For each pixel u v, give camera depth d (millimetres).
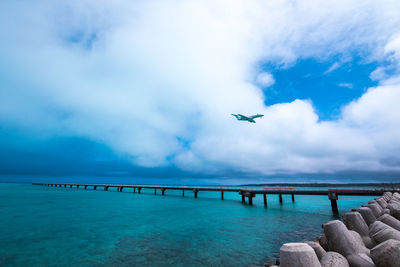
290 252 3018
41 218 19750
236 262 8703
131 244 11336
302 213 22406
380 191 19422
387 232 4582
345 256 4398
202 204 32156
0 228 15617
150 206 29609
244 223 16938
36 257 9656
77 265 8750
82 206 29359
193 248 10508
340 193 21266
